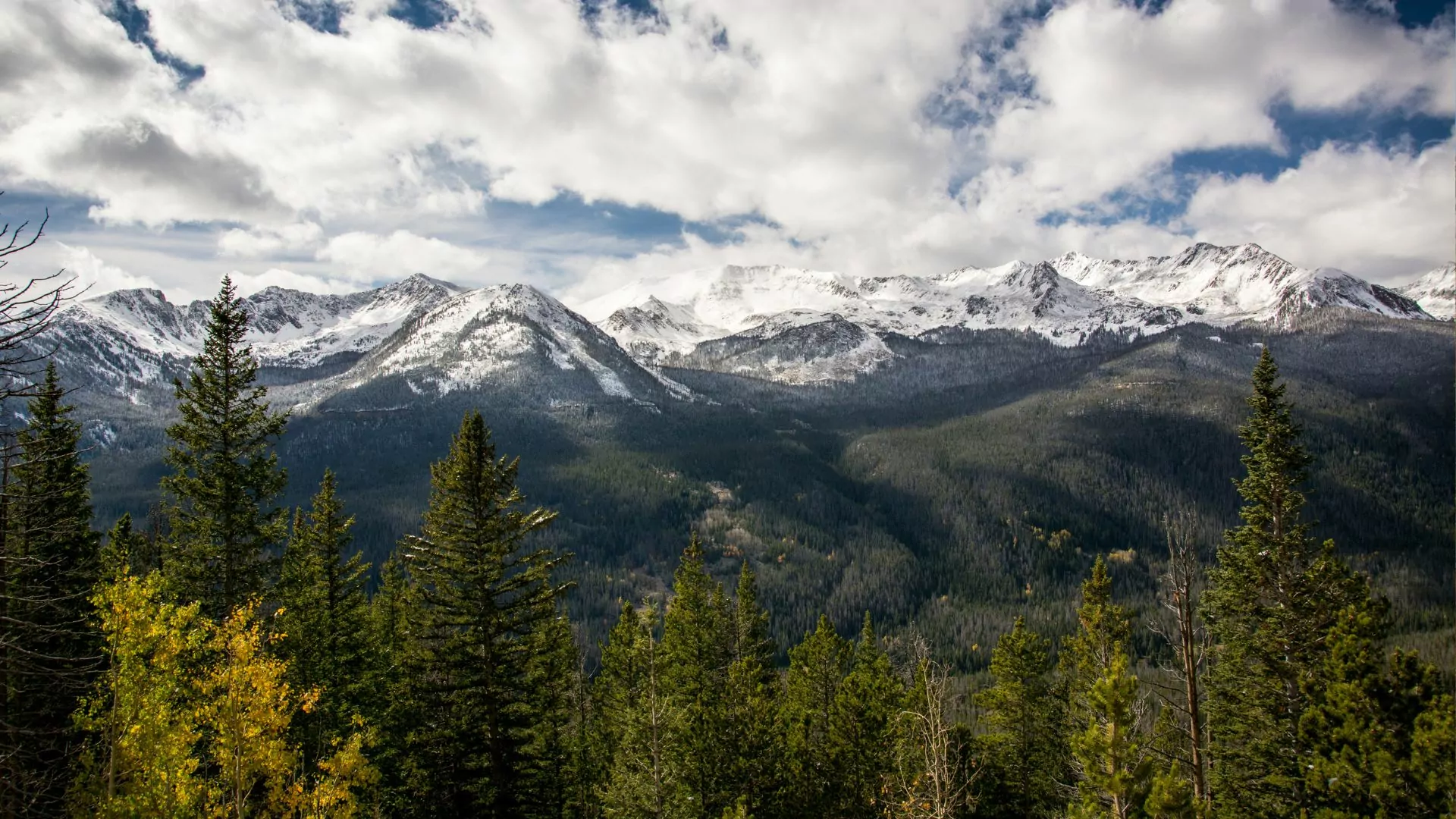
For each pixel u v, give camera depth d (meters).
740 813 25.41
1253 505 26.44
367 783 21.30
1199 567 20.25
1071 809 19.33
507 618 26.66
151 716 17.38
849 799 32.41
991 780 37.59
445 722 26.69
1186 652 19.50
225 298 27.94
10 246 9.56
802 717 34.38
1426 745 16.39
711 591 53.66
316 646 33.09
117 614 17.30
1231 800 23.73
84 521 24.73
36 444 12.78
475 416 26.58
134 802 16.59
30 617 15.85
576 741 40.59
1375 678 18.70
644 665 40.75
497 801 25.56
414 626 26.50
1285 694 23.83
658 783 27.97
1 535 13.62
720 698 37.16
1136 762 18.41
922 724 26.73
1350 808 18.12
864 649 53.75
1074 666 38.28
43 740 16.06
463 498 26.22
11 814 14.70
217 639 19.02
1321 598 23.27
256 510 28.12
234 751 18.69
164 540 27.41
